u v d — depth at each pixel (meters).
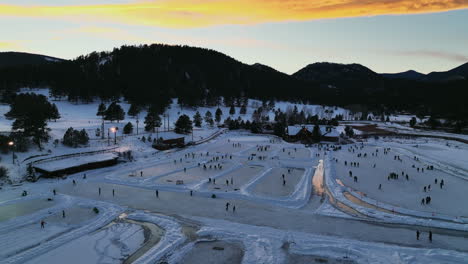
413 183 53.75
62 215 37.25
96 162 63.09
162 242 30.36
